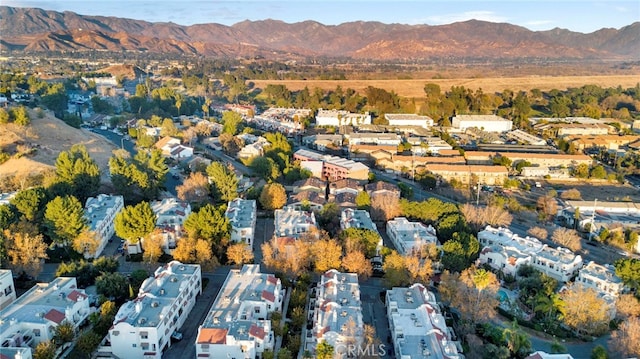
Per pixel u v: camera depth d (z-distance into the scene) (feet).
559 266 499.10
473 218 615.16
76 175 624.18
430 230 562.25
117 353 357.20
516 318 428.15
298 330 399.85
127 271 483.51
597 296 443.73
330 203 616.80
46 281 455.63
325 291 424.05
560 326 425.69
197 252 478.59
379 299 452.35
